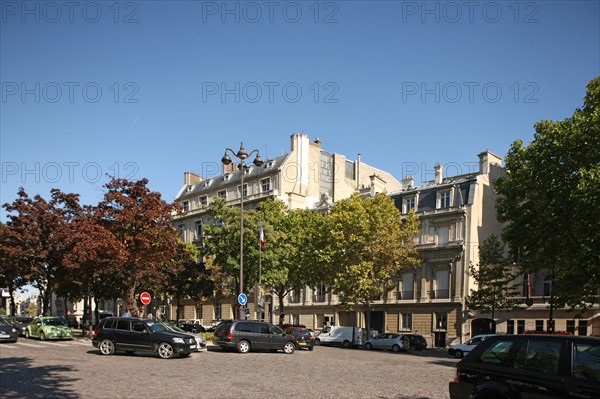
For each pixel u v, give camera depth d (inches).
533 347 326.0
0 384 502.3
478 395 336.2
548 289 1667.1
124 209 1280.8
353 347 1678.2
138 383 534.3
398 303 1897.1
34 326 1355.8
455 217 1782.7
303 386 542.6
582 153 1023.0
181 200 2842.0
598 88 1065.5
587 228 977.5
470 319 1702.8
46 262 1590.8
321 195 2431.1
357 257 1595.7
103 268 1347.2
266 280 1573.6
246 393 485.7
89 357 815.1
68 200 1585.9
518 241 1133.1
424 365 914.7
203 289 1889.8
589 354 300.5
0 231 1523.1
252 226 1567.4
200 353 967.6
